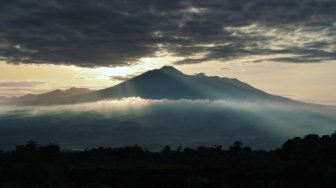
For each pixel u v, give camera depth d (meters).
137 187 48.00
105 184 47.72
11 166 47.06
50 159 56.62
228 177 49.16
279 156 59.78
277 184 45.62
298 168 45.59
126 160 60.53
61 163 54.81
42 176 44.31
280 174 47.09
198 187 47.78
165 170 52.41
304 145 59.28
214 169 53.66
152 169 52.78
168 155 64.81
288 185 45.25
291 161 52.66
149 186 48.56
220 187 46.94
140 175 50.53
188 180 49.62
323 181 44.12
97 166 54.25
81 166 53.56
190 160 60.56
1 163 50.38
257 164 54.00
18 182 41.94
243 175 48.34
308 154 53.84
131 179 49.53
